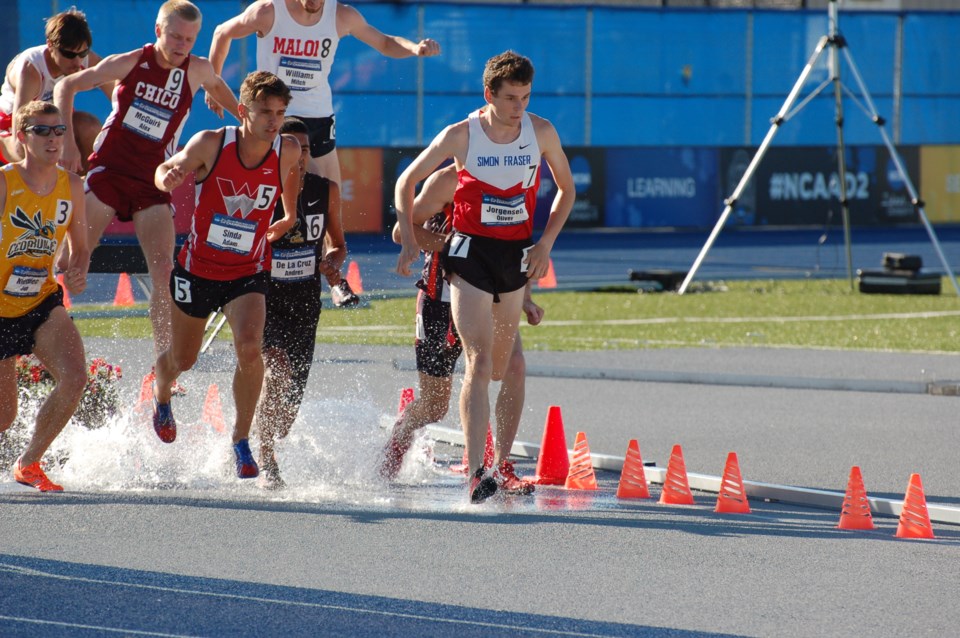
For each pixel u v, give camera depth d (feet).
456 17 370.12
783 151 389.80
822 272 278.87
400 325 186.91
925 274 236.84
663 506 81.41
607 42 389.39
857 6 480.23
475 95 373.61
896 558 67.21
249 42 324.80
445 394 86.17
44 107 74.79
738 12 399.44
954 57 418.51
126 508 74.59
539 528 72.74
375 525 72.23
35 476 78.89
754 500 85.15
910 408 123.85
